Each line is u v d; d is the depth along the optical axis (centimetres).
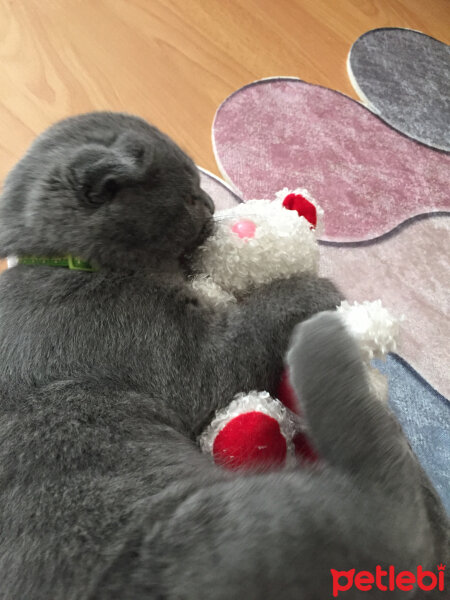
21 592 25
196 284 36
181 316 33
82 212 33
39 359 31
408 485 28
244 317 34
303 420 29
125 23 66
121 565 24
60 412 29
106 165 32
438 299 54
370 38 71
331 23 71
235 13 69
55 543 25
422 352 51
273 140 61
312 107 64
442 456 46
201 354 33
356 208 58
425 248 56
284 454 31
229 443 30
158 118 61
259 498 26
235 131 61
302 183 58
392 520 26
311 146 61
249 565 24
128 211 34
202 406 32
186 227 36
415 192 60
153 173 34
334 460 28
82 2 67
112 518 26
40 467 28
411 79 68
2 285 33
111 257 34
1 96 60
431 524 29
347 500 26
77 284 33
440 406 48
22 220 34
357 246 55
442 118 66
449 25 76
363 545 25
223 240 36
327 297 34
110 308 32
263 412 31
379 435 28
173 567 24
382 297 53
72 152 33
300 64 67
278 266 35
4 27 65
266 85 64
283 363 32
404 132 64
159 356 32
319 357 30
